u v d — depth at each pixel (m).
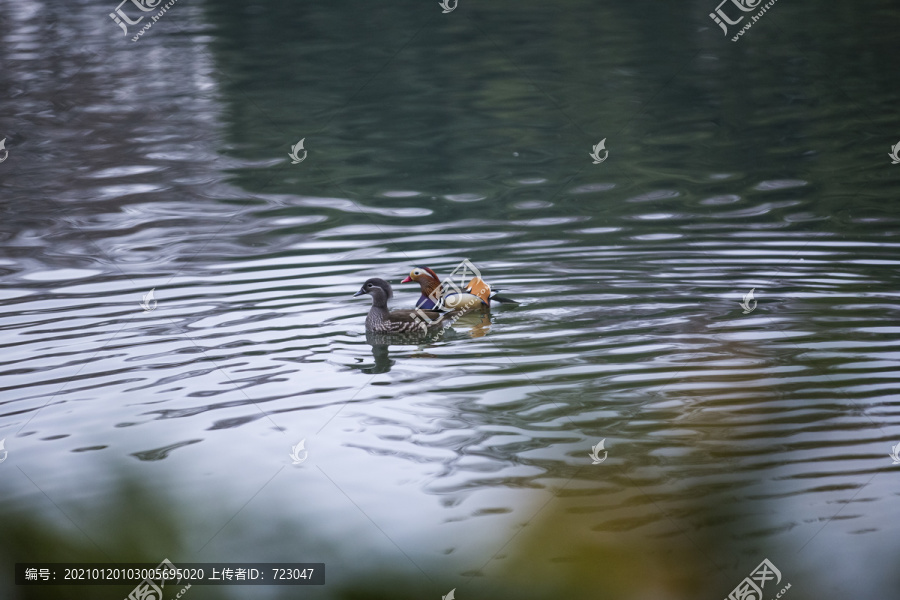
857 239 26.22
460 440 14.55
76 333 20.12
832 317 19.83
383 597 3.61
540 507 4.17
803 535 10.92
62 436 14.91
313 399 16.53
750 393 15.41
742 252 25.30
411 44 53.75
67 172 35.72
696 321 19.84
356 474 13.45
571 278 23.44
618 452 13.36
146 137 40.03
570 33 55.41
